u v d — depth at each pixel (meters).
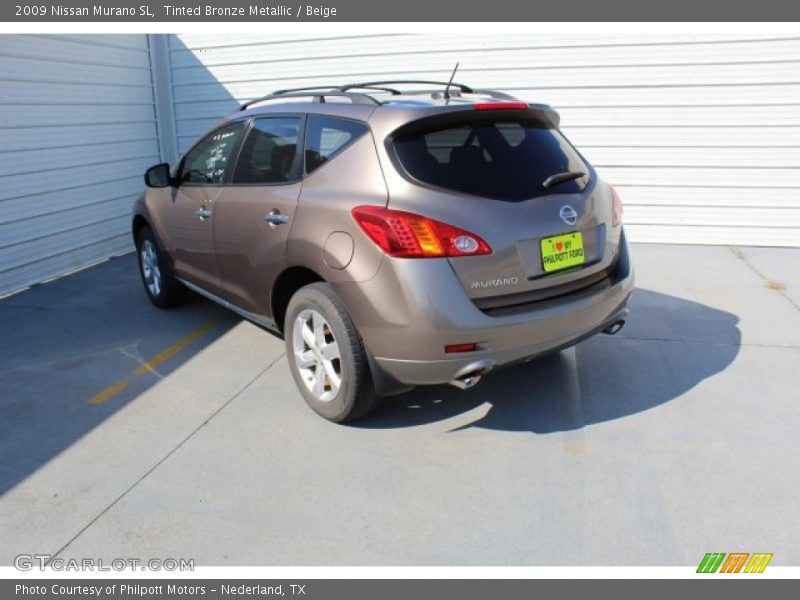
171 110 8.25
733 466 2.89
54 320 5.11
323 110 3.32
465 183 2.81
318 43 7.43
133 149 7.75
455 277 2.69
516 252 2.79
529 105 3.16
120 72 7.43
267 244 3.43
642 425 3.25
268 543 2.50
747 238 6.84
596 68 6.74
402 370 2.84
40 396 3.76
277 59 7.64
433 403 3.53
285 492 2.79
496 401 3.53
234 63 7.82
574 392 3.61
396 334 2.77
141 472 2.97
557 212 2.92
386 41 7.20
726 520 2.54
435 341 2.71
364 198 2.87
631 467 2.90
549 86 6.91
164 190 4.69
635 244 7.06
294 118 3.50
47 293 5.92
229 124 4.11
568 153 3.28
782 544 2.41
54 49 6.43
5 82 5.87
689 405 3.43
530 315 2.80
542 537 2.48
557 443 3.11
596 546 2.43
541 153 3.11
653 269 5.99
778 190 6.62
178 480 2.90
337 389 3.17
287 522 2.61
